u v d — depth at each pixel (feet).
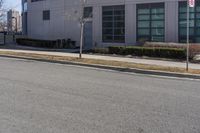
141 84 42.27
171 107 29.14
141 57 75.41
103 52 85.66
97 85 40.60
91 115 26.20
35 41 119.55
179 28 91.86
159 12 94.84
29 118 25.25
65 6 118.42
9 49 104.12
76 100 31.50
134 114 26.63
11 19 215.31
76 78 46.57
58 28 122.21
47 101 30.91
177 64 62.90
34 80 43.78
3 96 32.94
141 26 98.73
